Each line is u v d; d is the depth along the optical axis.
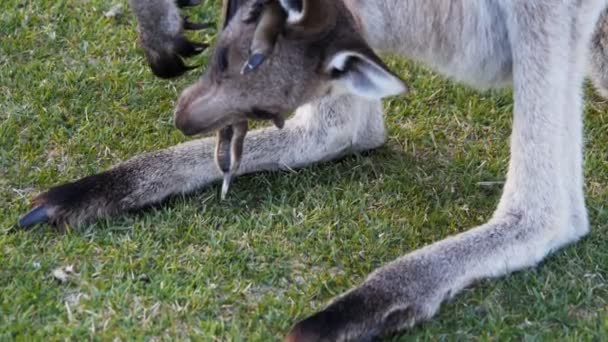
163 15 8.21
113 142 9.29
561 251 8.15
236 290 7.82
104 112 9.62
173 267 7.98
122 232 8.36
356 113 9.02
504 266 7.89
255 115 7.86
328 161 9.19
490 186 9.00
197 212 8.59
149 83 9.96
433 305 7.59
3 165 8.96
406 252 8.30
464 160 9.27
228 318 7.61
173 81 9.95
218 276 7.95
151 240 8.26
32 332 7.36
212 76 7.82
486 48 8.22
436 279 7.64
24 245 8.13
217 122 7.84
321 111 8.97
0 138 9.16
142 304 7.66
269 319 7.54
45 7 10.69
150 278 7.89
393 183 8.95
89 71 10.00
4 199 8.65
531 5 7.80
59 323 7.46
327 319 7.21
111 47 10.34
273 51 7.62
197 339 7.35
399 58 9.64
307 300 7.77
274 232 8.40
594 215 8.68
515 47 7.93
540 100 7.87
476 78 8.48
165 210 8.59
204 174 8.78
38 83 9.81
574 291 7.86
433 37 8.34
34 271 7.88
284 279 7.98
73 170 8.98
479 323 7.56
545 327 7.55
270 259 8.15
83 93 9.79
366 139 9.23
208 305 7.67
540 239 7.97
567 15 7.85
